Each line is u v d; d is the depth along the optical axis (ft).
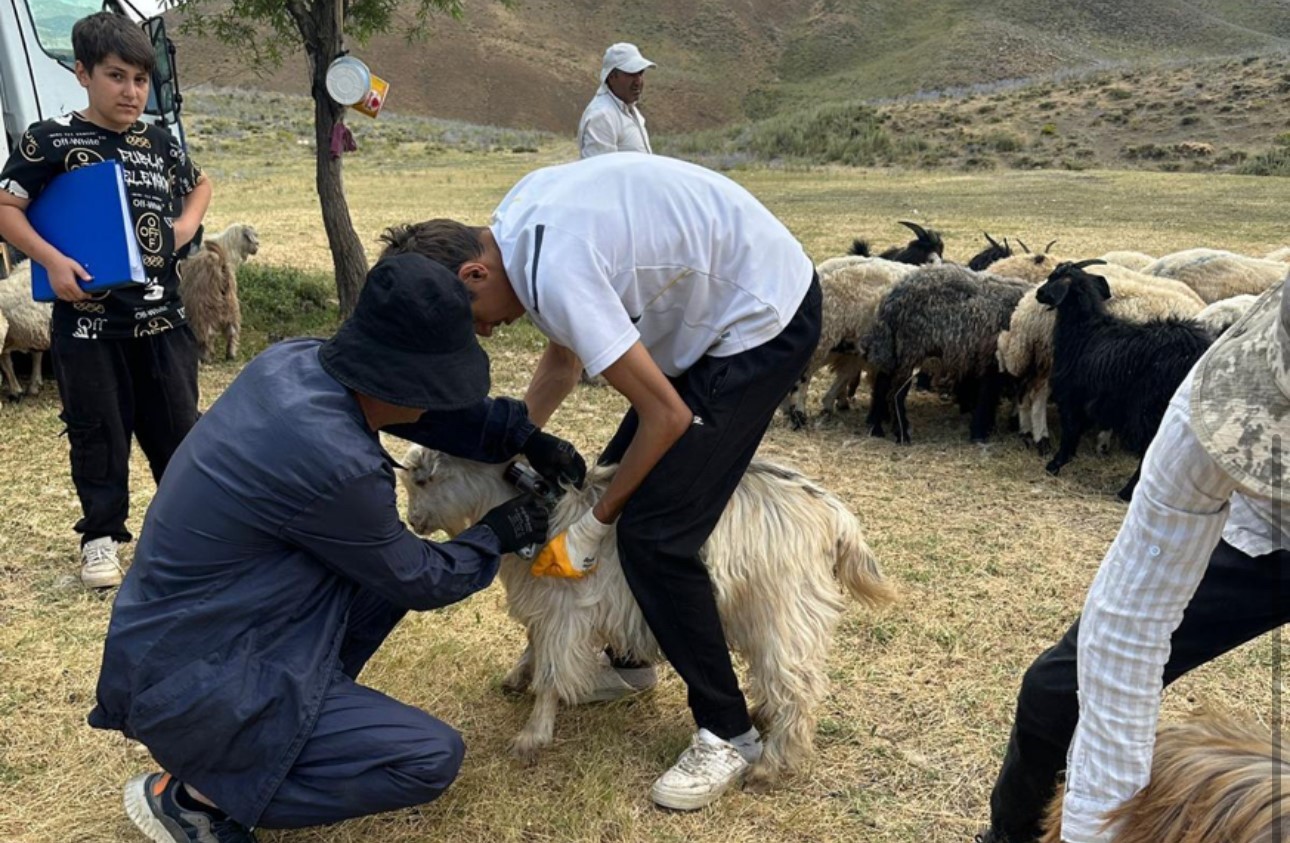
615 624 10.56
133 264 13.30
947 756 11.41
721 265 9.34
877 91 275.59
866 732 11.84
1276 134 122.42
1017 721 8.58
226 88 223.71
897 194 84.23
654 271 9.16
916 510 18.84
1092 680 6.05
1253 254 47.83
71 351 14.08
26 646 13.30
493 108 297.12
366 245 49.83
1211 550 5.80
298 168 105.50
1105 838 5.80
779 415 25.49
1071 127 135.33
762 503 10.46
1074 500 19.65
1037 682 8.29
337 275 33.01
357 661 10.24
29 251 13.26
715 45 347.97
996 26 296.51
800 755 10.79
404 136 162.20
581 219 8.88
